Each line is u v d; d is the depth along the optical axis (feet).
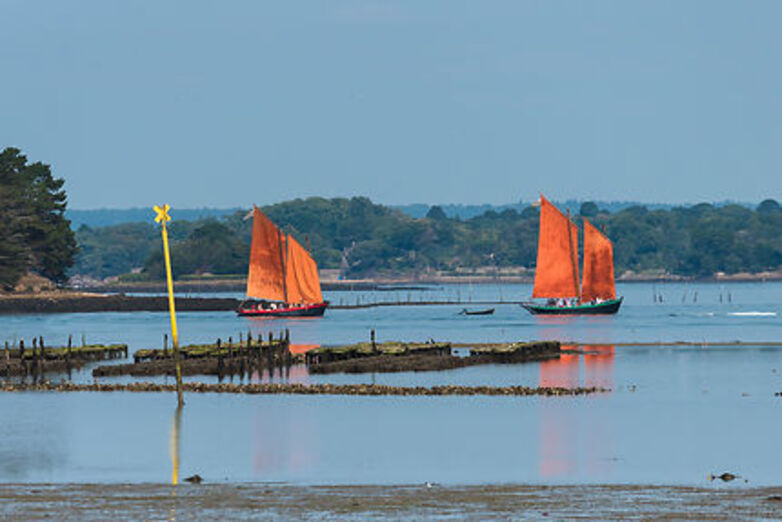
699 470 613.93
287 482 576.61
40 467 625.00
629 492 527.81
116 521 458.09
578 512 476.54
